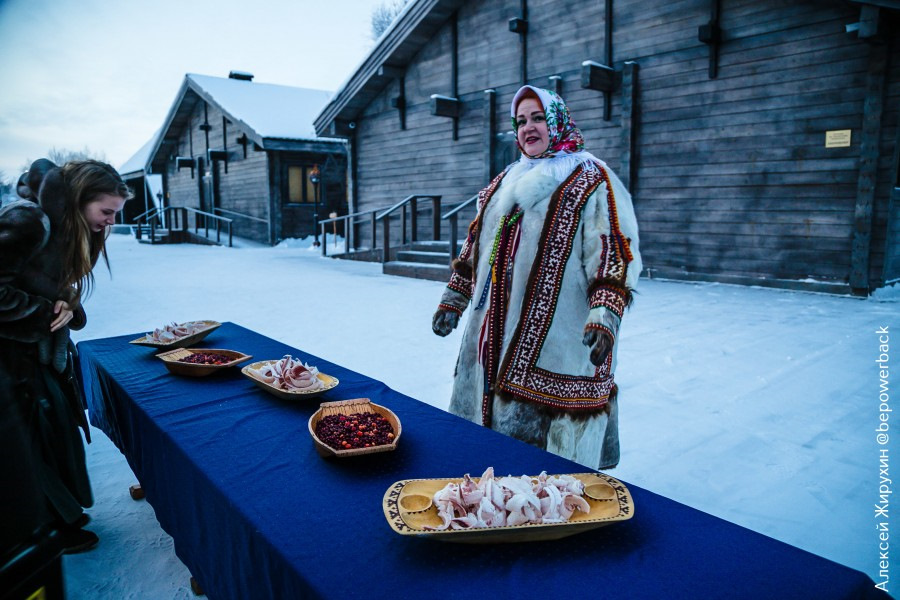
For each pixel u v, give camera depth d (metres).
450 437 1.65
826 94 7.66
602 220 1.83
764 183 8.32
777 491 2.51
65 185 1.94
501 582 1.00
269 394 2.04
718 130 8.70
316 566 1.05
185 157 25.09
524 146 2.05
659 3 9.16
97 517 2.34
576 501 1.17
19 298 1.83
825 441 3.02
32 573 0.87
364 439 1.55
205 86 21.17
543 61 10.88
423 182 13.42
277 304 7.29
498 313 1.98
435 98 11.88
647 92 9.43
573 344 1.90
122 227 29.67
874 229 7.48
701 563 1.05
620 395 3.74
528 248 1.93
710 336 5.29
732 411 3.45
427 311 6.80
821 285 7.84
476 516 1.12
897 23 7.00
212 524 1.40
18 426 0.92
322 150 18.11
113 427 2.28
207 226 22.38
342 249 16.92
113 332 5.64
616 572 1.02
